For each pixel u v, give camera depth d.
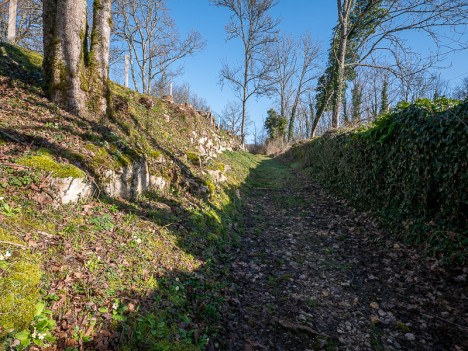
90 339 2.27
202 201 6.67
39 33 18.23
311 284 4.45
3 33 16.89
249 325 3.39
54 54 5.95
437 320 3.45
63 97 5.98
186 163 7.76
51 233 3.17
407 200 5.55
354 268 4.93
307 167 15.40
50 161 3.93
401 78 14.10
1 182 3.33
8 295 2.13
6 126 4.41
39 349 2.02
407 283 4.29
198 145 10.63
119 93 8.82
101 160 4.77
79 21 6.00
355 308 3.84
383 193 6.60
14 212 3.08
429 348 3.09
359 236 6.20
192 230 5.16
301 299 4.02
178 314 3.04
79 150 4.72
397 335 3.30
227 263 4.90
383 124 6.66
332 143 11.16
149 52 25.75
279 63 37.50
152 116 9.16
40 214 3.31
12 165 3.58
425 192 5.03
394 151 6.09
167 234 4.57
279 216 8.06
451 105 5.01
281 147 31.09
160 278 3.46
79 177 3.99
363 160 7.77
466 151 4.21
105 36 6.67
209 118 16.59
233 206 7.89
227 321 3.36
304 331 3.35
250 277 4.59
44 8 6.22
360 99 22.28
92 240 3.46
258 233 6.62
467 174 4.19
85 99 6.25
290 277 4.63
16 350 1.92
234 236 6.12
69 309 2.45
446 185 4.60
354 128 9.97
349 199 8.55
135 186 5.30
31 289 2.31
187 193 6.66
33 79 6.62
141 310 2.82
